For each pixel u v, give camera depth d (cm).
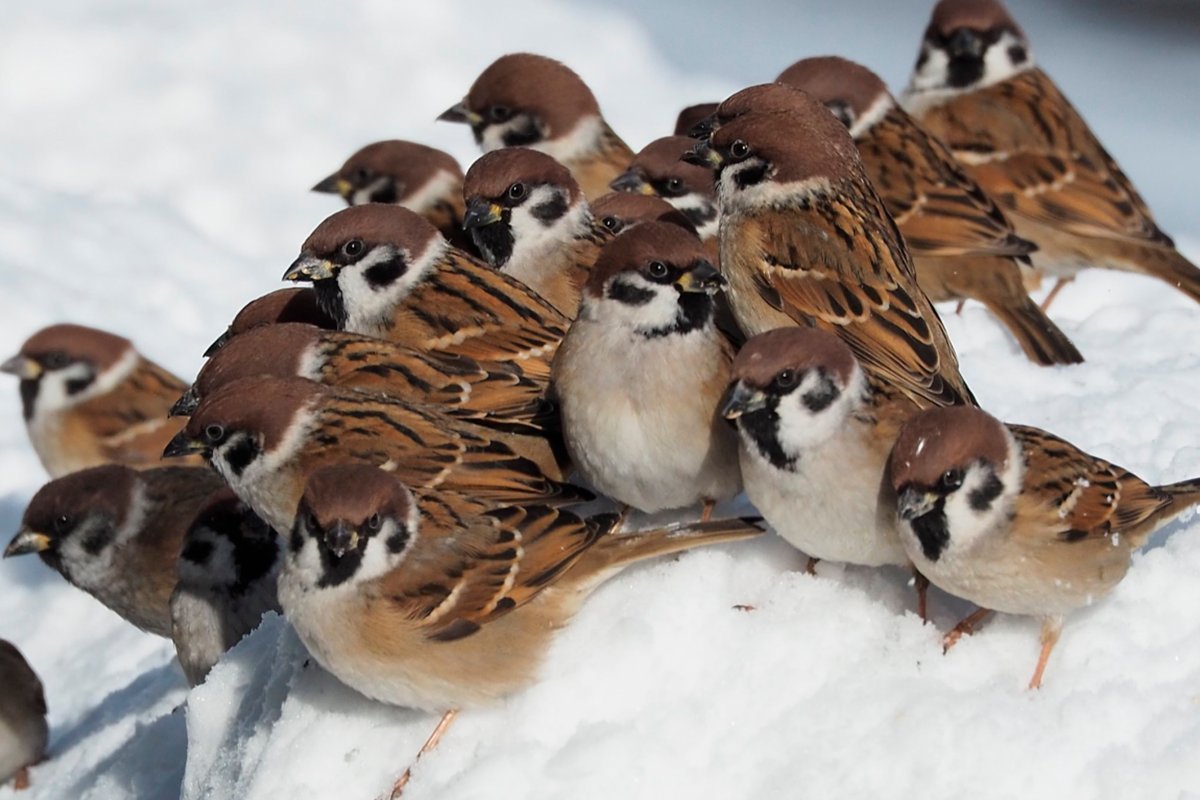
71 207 2256
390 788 959
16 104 2458
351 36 2602
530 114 1616
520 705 970
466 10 2686
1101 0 3584
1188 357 1505
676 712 950
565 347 1070
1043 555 946
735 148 1240
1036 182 1719
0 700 1398
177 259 2178
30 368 1842
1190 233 2489
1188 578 1025
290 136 2398
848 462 980
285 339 1166
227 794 1016
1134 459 1278
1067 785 923
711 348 1044
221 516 1249
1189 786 923
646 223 1058
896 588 1038
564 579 987
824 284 1216
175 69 2517
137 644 1617
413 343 1234
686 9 3194
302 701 1011
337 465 980
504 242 1314
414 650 945
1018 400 1400
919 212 1566
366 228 1240
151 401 1869
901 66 2984
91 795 1224
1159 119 3019
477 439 1083
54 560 1491
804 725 944
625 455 1050
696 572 1018
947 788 916
